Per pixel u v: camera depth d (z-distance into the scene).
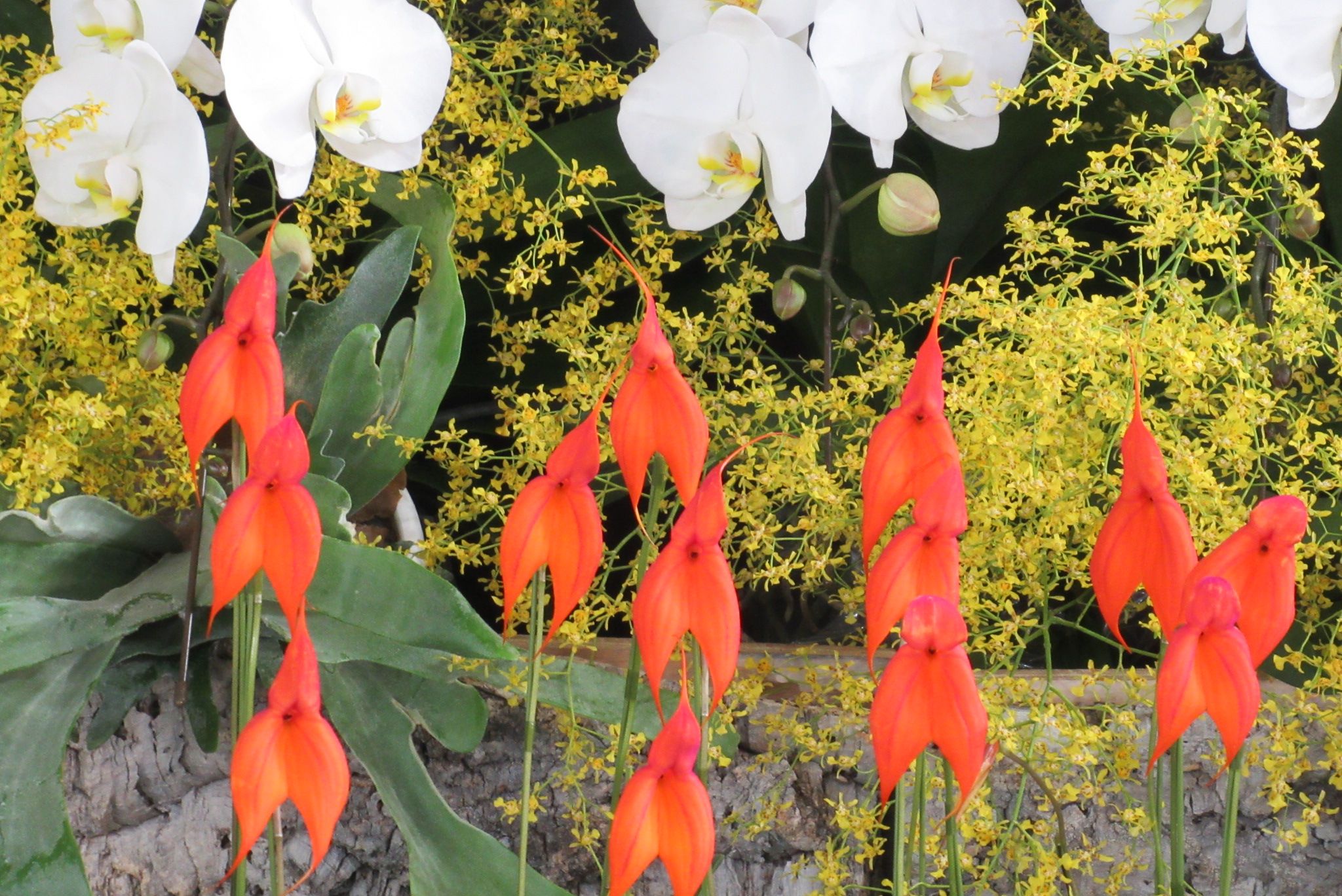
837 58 0.59
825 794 0.59
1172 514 0.36
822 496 0.54
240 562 0.34
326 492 0.52
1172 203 0.54
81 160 0.55
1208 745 0.58
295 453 0.34
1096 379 0.52
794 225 0.61
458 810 0.59
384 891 0.60
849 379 0.56
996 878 0.59
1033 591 0.53
